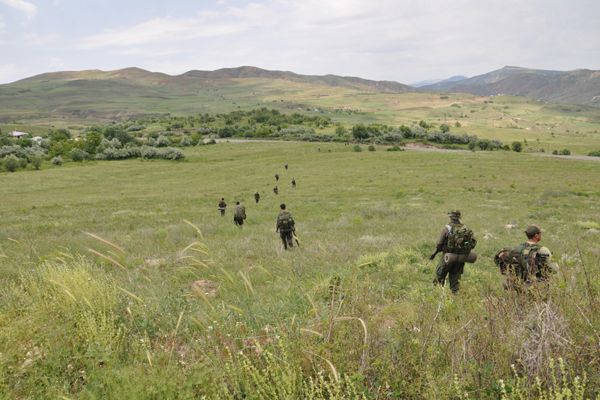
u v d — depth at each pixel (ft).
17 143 496.23
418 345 10.78
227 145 433.48
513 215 76.23
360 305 14.73
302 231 60.44
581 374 9.02
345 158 291.38
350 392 9.11
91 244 46.06
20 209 123.44
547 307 10.54
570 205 92.84
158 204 127.44
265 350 10.81
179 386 9.70
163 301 17.04
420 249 38.19
